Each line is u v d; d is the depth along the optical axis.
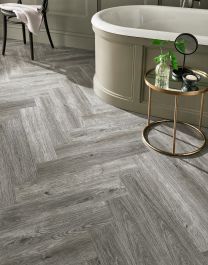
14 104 2.76
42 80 3.19
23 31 4.01
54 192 1.87
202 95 2.22
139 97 2.57
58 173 2.01
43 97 2.87
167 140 2.31
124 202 1.80
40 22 3.57
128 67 2.50
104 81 2.73
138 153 2.19
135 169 2.04
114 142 2.29
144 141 2.28
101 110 2.67
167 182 1.94
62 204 1.79
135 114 2.62
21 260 1.49
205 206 1.77
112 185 1.92
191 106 2.43
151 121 2.53
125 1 3.56
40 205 1.78
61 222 1.68
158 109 2.54
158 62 2.17
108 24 2.47
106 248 1.55
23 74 3.32
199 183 1.93
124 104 2.66
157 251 1.53
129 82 2.56
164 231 1.63
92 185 1.92
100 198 1.83
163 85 2.08
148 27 3.25
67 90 2.99
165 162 2.10
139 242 1.58
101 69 2.72
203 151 2.21
